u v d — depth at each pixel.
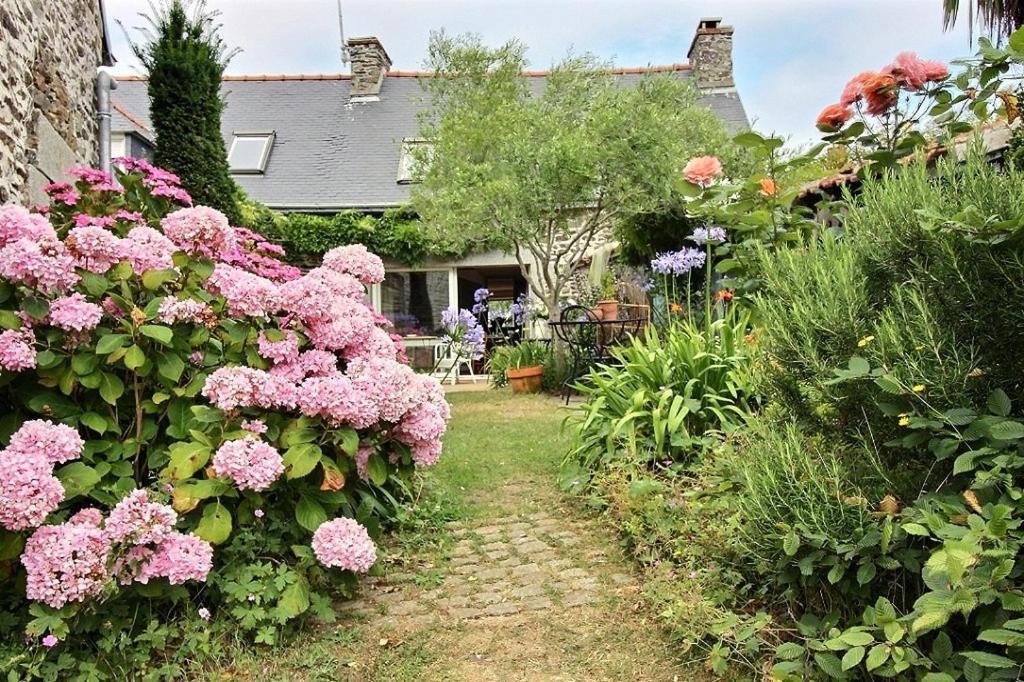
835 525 1.55
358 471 2.40
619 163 6.87
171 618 2.00
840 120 2.46
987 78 2.06
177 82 6.28
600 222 7.82
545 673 1.87
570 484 3.38
